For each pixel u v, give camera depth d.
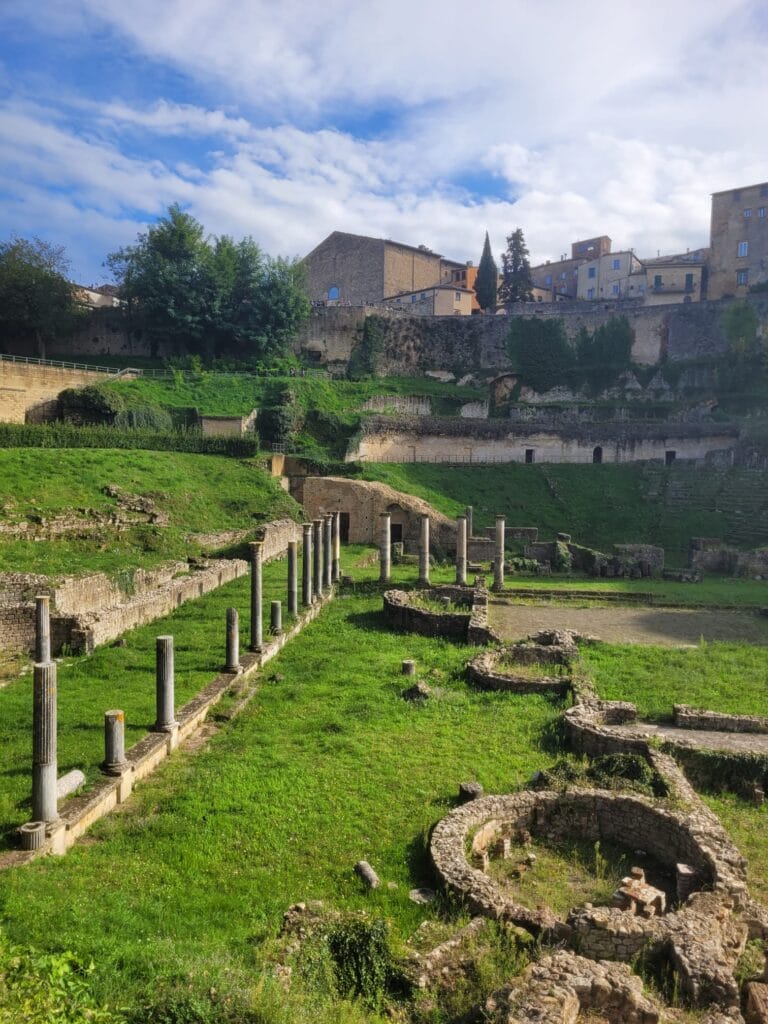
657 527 59.97
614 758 16.16
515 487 66.69
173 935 9.88
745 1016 8.99
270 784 14.88
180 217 81.50
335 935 9.75
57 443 48.97
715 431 73.88
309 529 32.00
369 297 104.25
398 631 29.88
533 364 91.69
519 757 16.94
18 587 25.45
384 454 72.44
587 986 8.55
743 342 80.94
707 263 99.81
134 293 79.94
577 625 31.62
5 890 10.25
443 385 89.00
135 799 14.23
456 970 9.40
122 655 23.17
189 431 61.12
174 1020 7.80
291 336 86.19
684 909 10.54
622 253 111.12
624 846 13.73
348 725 18.48
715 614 34.62
